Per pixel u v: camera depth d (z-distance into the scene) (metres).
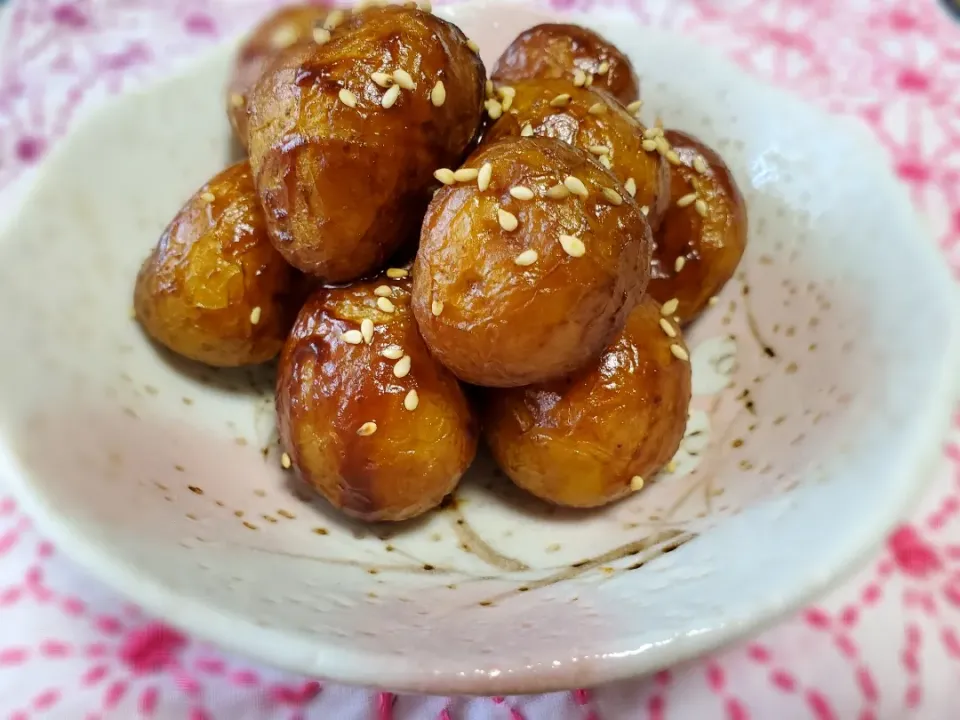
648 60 0.17
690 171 0.14
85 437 0.11
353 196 0.11
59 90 0.21
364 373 0.11
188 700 0.11
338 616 0.09
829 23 0.23
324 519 0.12
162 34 0.23
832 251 0.14
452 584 0.11
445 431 0.12
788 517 0.10
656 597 0.10
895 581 0.12
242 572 0.10
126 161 0.14
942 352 0.11
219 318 0.13
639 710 0.11
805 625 0.12
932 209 0.18
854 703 0.11
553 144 0.11
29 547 0.12
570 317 0.10
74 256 0.13
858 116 0.20
